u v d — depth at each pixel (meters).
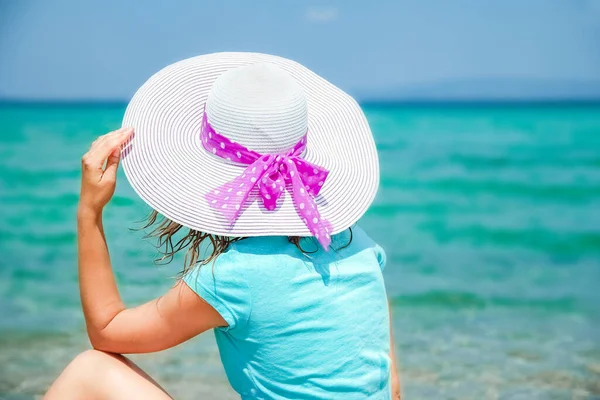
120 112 52.16
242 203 2.12
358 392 2.21
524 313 7.07
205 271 2.10
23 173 19.72
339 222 2.25
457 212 15.65
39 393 4.65
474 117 53.34
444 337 6.15
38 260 9.59
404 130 39.25
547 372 5.20
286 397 2.19
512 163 25.05
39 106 70.06
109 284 2.26
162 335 2.19
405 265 10.02
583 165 24.55
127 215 7.67
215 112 2.24
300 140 2.26
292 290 2.11
